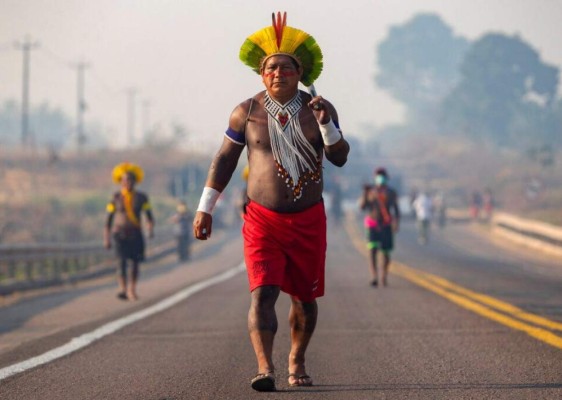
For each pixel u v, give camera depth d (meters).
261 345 15.34
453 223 158.38
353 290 41.03
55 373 18.59
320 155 15.74
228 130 15.91
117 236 40.38
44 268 52.84
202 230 15.87
